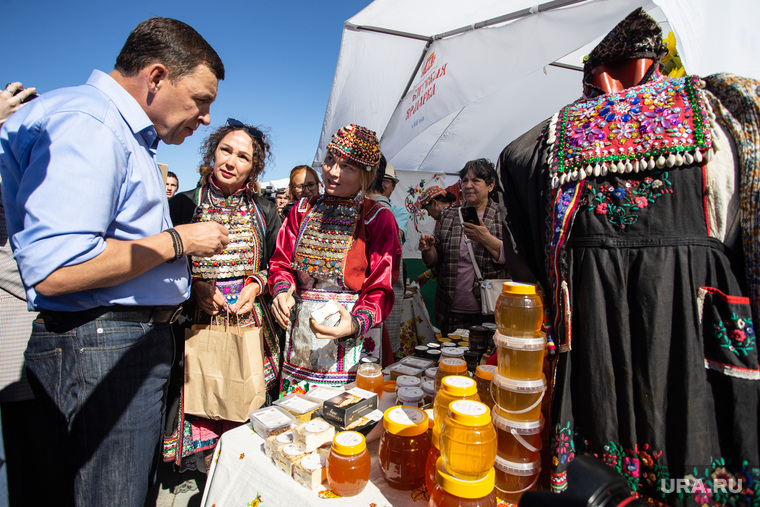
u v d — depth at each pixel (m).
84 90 1.10
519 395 0.84
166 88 1.18
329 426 1.04
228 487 1.05
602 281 0.75
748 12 1.02
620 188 0.74
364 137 1.52
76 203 0.94
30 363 1.14
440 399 0.91
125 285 1.15
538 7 1.78
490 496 0.76
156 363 1.26
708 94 0.70
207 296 1.72
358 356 1.55
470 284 2.72
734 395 0.66
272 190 5.36
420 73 2.50
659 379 0.69
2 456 1.00
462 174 2.88
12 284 1.46
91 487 1.13
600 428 0.74
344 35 2.42
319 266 1.51
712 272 0.69
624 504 0.50
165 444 1.83
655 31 0.83
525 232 0.97
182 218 1.88
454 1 1.98
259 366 1.61
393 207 3.48
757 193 0.64
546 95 3.27
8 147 1.03
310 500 0.89
